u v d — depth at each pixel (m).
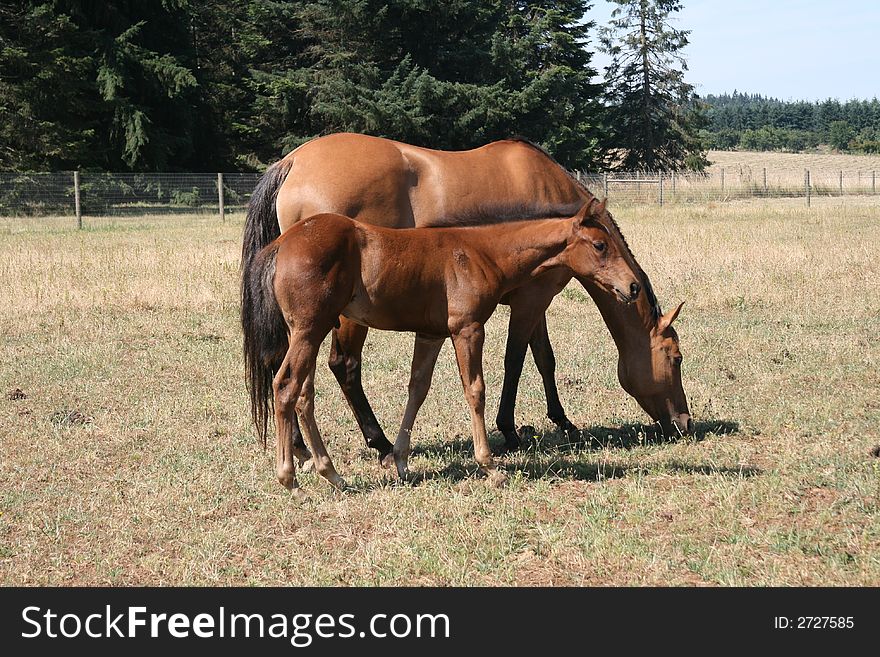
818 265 13.17
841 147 122.81
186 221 22.84
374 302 5.00
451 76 37.91
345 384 5.72
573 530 4.47
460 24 36.94
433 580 4.02
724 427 6.35
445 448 6.02
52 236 18.09
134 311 10.57
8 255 13.79
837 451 5.62
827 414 6.47
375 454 5.95
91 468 5.51
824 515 4.57
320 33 37.88
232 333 9.60
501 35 38.62
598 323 10.15
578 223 5.26
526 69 43.19
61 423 6.37
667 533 4.45
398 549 4.28
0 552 4.30
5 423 6.38
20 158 28.27
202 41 38.09
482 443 5.16
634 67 48.16
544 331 6.41
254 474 5.39
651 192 32.47
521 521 4.64
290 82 35.50
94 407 6.85
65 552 4.34
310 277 4.75
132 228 20.47
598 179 32.22
